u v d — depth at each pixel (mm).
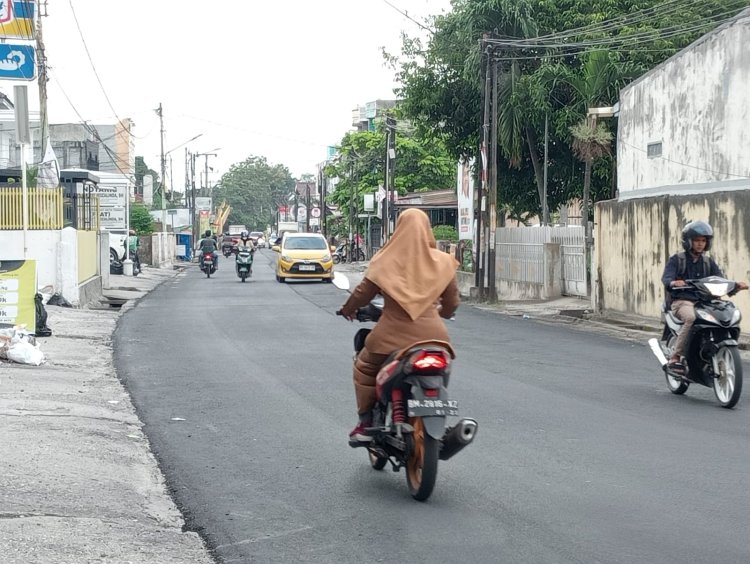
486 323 21656
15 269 15992
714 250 18234
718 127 19391
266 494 6754
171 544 5543
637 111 23422
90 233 28797
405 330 6516
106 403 10531
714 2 29453
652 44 29188
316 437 8727
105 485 6816
